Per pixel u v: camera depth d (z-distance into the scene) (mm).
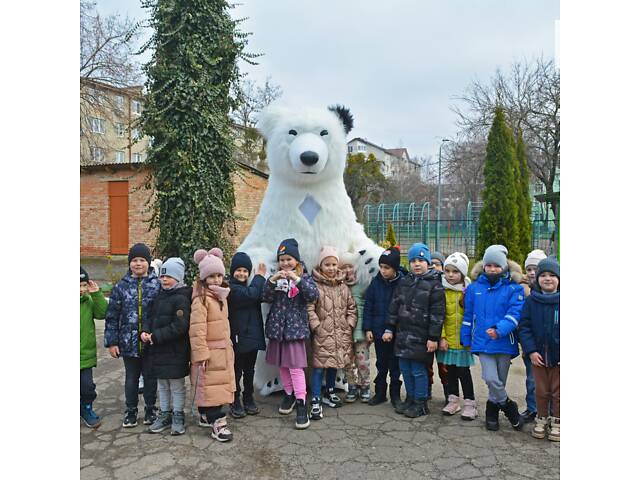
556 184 16844
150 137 7320
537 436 3508
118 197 14961
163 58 6738
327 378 4164
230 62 7070
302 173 4133
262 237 4348
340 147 4328
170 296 3525
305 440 3488
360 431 3639
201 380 3449
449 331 3875
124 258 14914
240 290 3773
